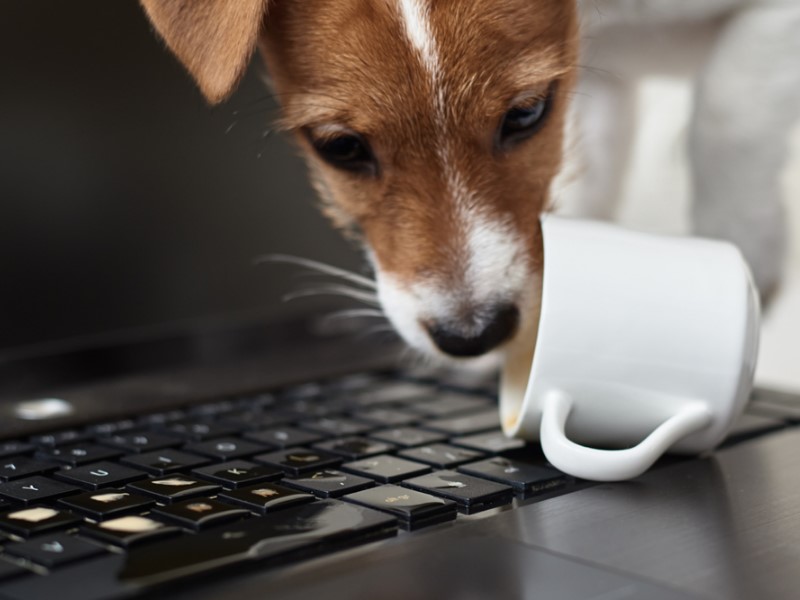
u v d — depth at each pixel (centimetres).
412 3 107
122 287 119
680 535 61
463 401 102
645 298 75
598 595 52
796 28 146
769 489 71
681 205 196
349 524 62
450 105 109
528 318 112
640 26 156
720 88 151
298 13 114
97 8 119
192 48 100
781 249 160
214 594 52
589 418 77
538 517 64
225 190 128
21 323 111
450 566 56
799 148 162
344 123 114
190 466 76
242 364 118
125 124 121
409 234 116
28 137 113
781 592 52
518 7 109
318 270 136
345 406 99
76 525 61
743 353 75
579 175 161
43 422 90
